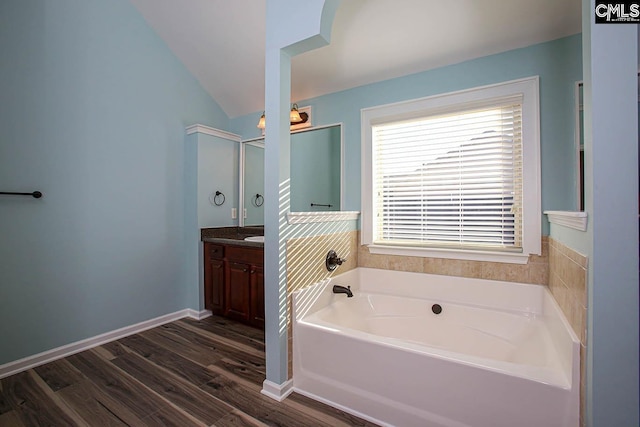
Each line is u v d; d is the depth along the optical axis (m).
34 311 2.11
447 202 2.37
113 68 2.55
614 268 1.02
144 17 2.77
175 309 3.04
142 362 2.16
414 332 2.30
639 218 1.00
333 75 2.63
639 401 1.00
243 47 2.76
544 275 2.02
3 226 1.99
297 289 1.92
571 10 1.77
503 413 1.29
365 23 2.10
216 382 1.91
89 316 2.40
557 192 1.97
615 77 1.02
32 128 2.10
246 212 3.47
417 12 1.96
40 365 2.11
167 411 1.63
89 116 2.40
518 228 2.14
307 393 1.80
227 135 3.33
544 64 2.01
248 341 2.51
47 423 1.54
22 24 2.06
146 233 2.79
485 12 1.88
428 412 1.44
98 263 2.46
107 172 2.52
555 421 1.20
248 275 2.74
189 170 3.12
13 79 2.02
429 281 2.39
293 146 3.06
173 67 3.02
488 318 2.08
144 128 2.78
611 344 1.03
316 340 1.76
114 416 1.59
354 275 2.59
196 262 3.07
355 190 2.72
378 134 2.65
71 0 2.30
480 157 2.25
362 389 1.61
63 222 2.26
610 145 1.03
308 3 1.64
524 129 2.06
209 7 2.53
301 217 1.95
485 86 2.16
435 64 2.34
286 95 1.82
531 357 1.71
